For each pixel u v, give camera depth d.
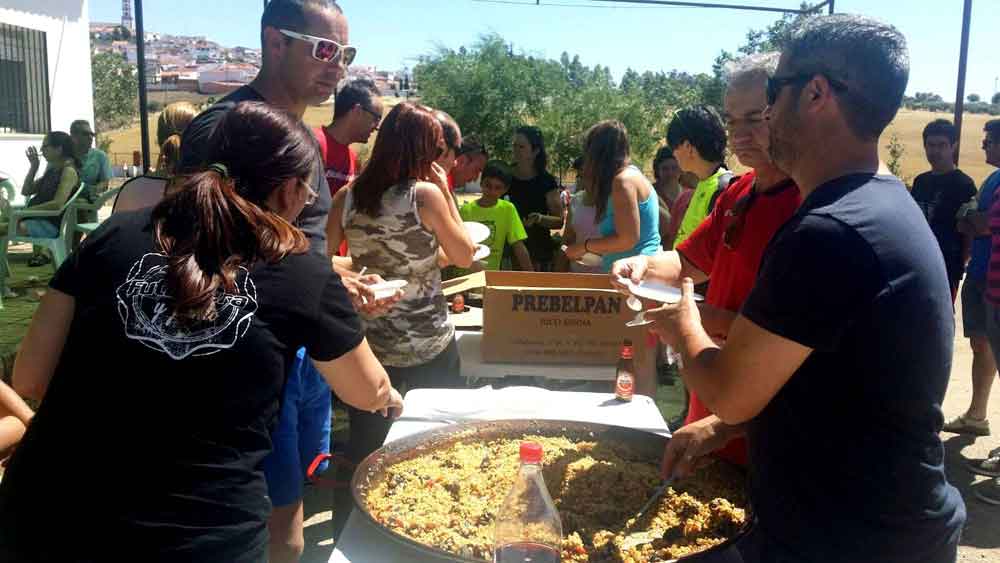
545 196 5.57
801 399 1.22
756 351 1.20
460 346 3.34
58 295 1.41
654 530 1.44
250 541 1.31
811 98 1.23
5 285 6.55
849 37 1.21
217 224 1.33
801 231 1.17
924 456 1.22
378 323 2.70
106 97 38.06
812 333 1.15
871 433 1.19
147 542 1.23
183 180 1.42
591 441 1.86
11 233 6.77
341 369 1.49
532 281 3.24
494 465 1.69
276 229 1.39
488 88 15.90
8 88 9.80
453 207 2.92
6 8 9.40
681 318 1.44
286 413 2.15
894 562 1.21
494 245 4.83
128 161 26.97
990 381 4.41
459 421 2.09
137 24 9.02
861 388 1.18
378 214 2.64
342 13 2.27
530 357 3.12
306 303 1.38
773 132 1.31
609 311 3.10
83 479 1.26
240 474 1.31
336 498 2.64
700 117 3.44
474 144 4.87
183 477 1.26
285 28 2.16
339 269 2.26
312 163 1.51
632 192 3.78
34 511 1.27
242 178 1.43
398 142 2.61
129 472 1.25
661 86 18.23
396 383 2.77
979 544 3.30
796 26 1.31
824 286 1.14
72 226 7.25
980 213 4.24
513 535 1.31
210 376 1.29
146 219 1.42
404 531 1.39
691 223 3.55
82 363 1.32
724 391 1.25
